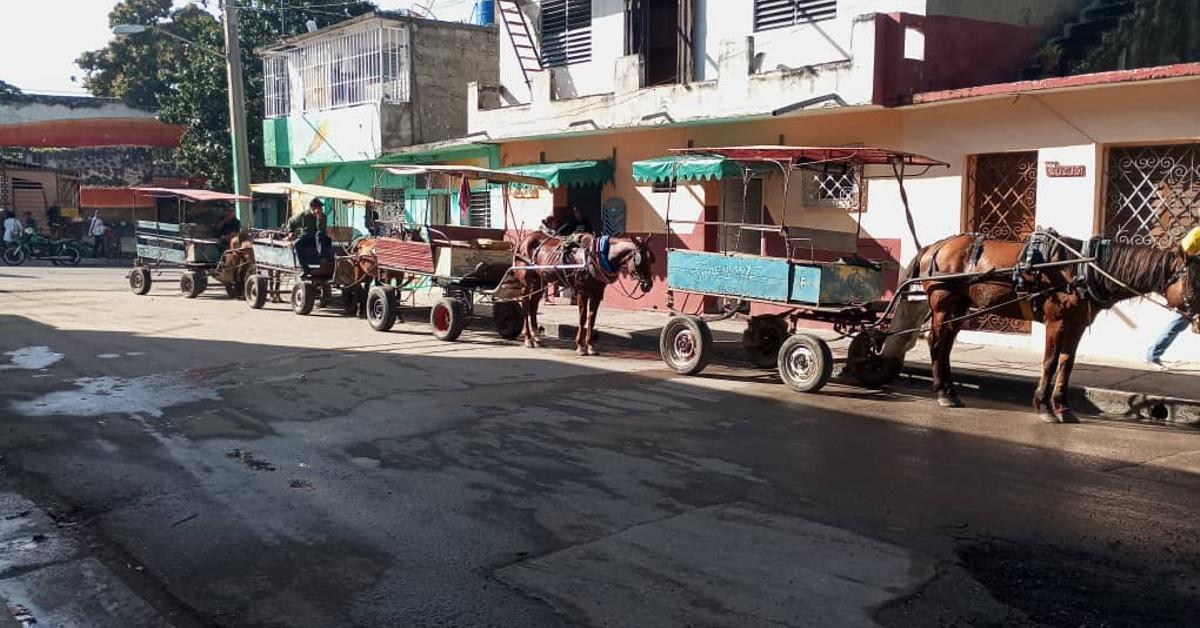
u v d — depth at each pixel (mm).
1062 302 8555
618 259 11922
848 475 6875
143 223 20781
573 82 18766
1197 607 4629
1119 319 11320
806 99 13211
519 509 6055
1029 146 11805
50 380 10328
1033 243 8562
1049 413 8844
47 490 6504
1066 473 6996
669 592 4762
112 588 4883
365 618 4488
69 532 5715
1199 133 10383
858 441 7922
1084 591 4820
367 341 13648
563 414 8852
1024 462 7301
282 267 17469
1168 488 6625
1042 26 14125
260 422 8430
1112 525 5816
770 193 14836
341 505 6141
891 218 13211
